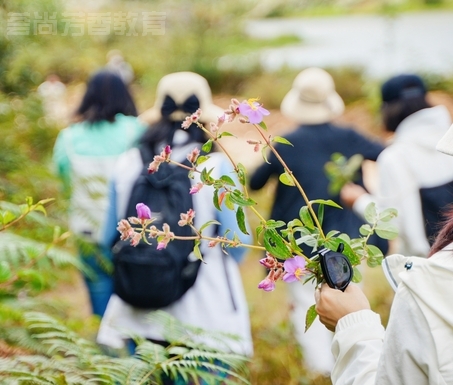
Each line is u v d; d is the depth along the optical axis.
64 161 4.23
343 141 4.09
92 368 2.37
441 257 1.45
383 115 3.85
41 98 8.18
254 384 3.81
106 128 4.24
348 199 3.89
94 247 3.54
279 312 4.84
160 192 3.14
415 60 16.84
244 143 11.09
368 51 20.27
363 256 1.85
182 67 17.69
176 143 3.22
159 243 1.80
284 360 3.88
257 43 24.09
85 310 4.74
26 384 2.16
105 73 4.32
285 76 17.47
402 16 25.61
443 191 3.52
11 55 9.08
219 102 16.95
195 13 19.22
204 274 3.14
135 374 2.37
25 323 2.79
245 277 6.00
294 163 4.03
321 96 4.12
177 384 2.93
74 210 3.87
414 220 3.52
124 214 3.22
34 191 4.06
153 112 4.82
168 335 2.72
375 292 4.95
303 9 31.77
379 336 1.61
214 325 3.12
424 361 1.37
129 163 3.29
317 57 20.42
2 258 2.74
